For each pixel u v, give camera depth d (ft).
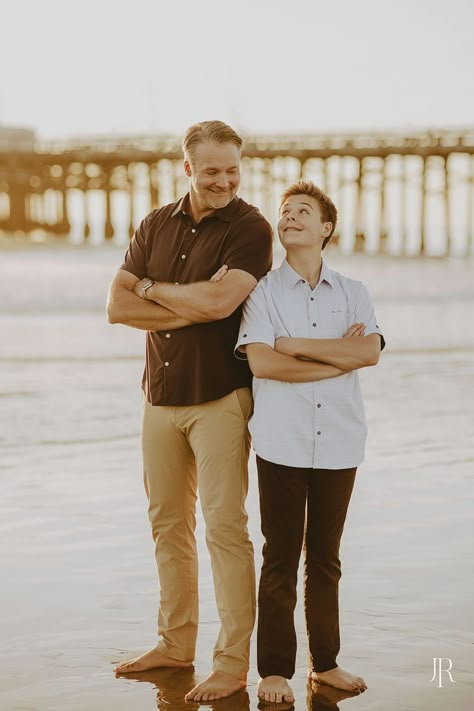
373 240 238.68
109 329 57.41
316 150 159.84
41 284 91.56
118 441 27.63
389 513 20.25
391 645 13.87
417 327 59.62
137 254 13.71
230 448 13.10
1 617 14.89
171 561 13.66
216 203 13.08
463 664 13.28
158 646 13.62
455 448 26.71
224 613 13.10
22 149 191.11
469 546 18.07
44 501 21.20
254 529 19.07
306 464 12.67
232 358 13.10
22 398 34.30
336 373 12.63
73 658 13.62
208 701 12.53
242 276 12.86
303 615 15.33
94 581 16.37
